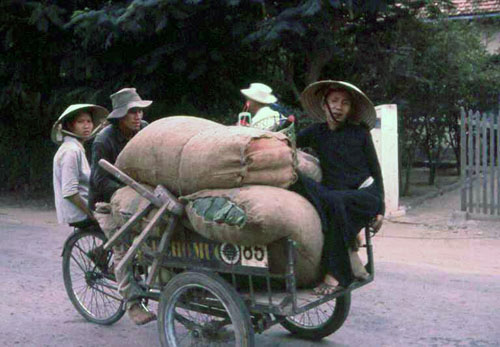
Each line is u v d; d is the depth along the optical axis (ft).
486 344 16.35
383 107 32.89
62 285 22.71
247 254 12.98
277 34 31.78
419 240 28.91
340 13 35.53
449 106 42.06
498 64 49.08
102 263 17.90
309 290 13.93
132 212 14.66
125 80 39.32
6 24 40.83
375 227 14.93
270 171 13.23
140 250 14.78
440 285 21.93
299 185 13.98
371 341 16.74
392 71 39.04
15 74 43.21
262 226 12.19
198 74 36.63
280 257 12.80
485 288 21.48
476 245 27.66
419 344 16.44
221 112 41.50
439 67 40.40
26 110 46.32
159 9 32.35
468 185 32.22
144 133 15.01
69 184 17.40
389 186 33.47
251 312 13.52
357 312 19.19
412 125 41.32
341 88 14.93
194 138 14.03
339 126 15.16
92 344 16.76
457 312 19.03
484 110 46.52
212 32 36.70
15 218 38.01
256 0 32.40
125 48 38.34
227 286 13.28
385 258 25.93
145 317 15.66
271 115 21.30
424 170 52.90
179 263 14.21
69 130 18.11
